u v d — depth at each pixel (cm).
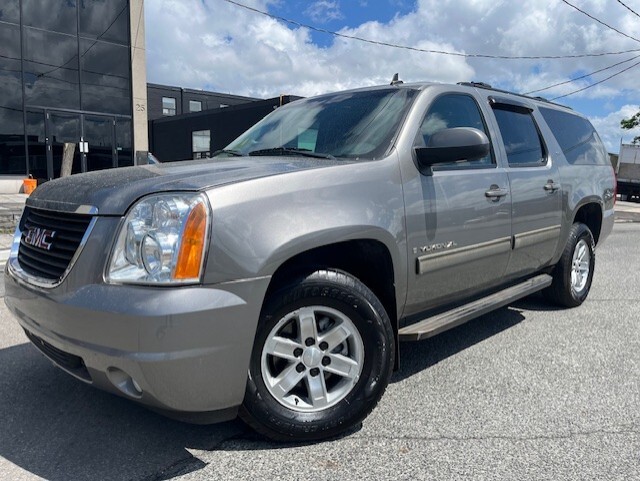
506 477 243
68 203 259
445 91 363
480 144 297
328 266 284
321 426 269
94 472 245
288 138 365
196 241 226
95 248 235
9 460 254
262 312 251
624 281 681
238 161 306
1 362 373
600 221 552
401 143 312
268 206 247
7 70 1672
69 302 234
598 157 560
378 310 281
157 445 269
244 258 234
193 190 235
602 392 335
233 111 2520
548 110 494
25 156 1728
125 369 224
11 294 284
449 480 241
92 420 293
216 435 279
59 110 1789
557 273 504
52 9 1744
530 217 413
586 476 244
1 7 1642
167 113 4031
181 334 220
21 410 304
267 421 258
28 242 280
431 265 321
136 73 1942
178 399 229
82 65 1827
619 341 434
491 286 396
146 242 226
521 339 438
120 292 224
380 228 283
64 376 350
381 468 250
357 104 362
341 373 276
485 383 348
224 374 234
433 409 311
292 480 240
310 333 268
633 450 267
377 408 312
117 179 263
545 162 449
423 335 316
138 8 1920
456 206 335
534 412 307
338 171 278
